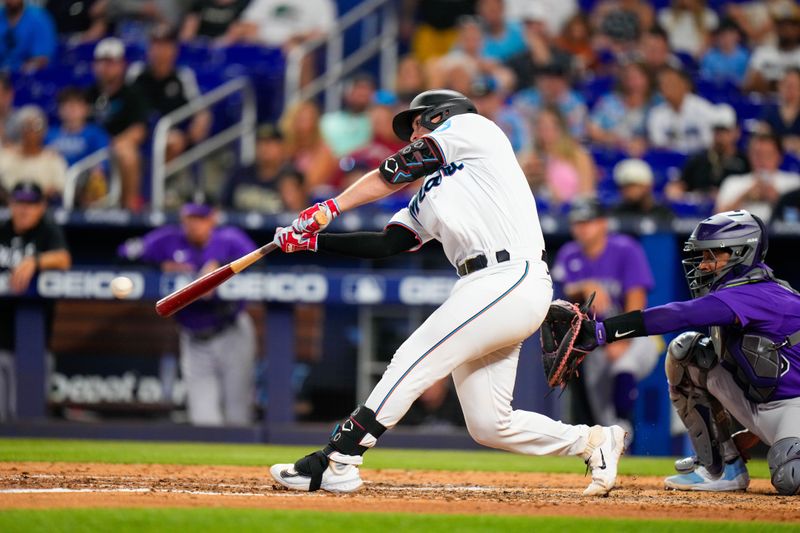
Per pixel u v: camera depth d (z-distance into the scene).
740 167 42.06
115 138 43.97
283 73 48.47
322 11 50.78
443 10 49.59
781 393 16.44
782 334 16.22
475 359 15.14
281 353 31.16
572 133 44.78
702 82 48.16
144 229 34.38
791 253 32.28
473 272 14.78
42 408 31.34
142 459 22.70
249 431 30.97
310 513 12.62
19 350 31.23
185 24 50.62
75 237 34.47
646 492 17.14
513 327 14.55
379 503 14.05
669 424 30.20
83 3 50.94
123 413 32.34
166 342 32.34
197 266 31.55
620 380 30.36
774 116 46.16
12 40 49.19
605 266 30.73
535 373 29.84
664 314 15.68
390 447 31.05
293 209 38.84
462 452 30.00
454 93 15.91
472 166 14.88
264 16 50.66
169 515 12.22
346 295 30.89
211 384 31.80
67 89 44.31
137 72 46.47
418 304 30.91
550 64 46.16
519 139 43.03
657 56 46.34
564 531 11.58
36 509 12.64
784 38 50.31
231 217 33.53
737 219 16.45
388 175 14.82
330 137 42.66
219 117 47.41
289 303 31.06
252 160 43.97
